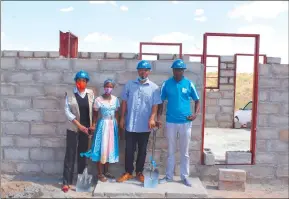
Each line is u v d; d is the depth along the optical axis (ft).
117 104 20.38
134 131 20.10
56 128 21.98
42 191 19.36
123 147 21.76
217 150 31.14
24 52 43.65
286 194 20.04
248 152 22.31
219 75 47.09
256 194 19.84
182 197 18.74
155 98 20.01
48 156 22.12
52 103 21.89
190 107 21.38
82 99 19.95
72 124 19.86
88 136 20.48
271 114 21.99
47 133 22.02
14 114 21.94
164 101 21.54
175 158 21.79
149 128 19.94
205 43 21.61
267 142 22.06
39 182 21.04
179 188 19.48
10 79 21.80
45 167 22.17
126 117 20.57
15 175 22.16
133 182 20.34
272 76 21.86
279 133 22.04
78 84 19.98
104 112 19.99
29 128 22.00
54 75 21.75
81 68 21.68
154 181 19.77
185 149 20.15
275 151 22.11
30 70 21.77
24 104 21.90
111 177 21.07
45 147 22.09
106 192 18.71
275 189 21.13
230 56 46.91
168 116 20.03
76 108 19.80
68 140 19.98
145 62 19.92
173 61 21.54
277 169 22.13
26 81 21.80
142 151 20.48
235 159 21.99
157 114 20.52
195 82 21.53
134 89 20.10
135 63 21.57
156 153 21.86
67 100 19.92
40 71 21.76
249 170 22.07
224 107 47.14
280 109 21.98
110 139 19.93
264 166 22.11
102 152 19.74
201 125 21.67
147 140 20.56
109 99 20.24
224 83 47.09
